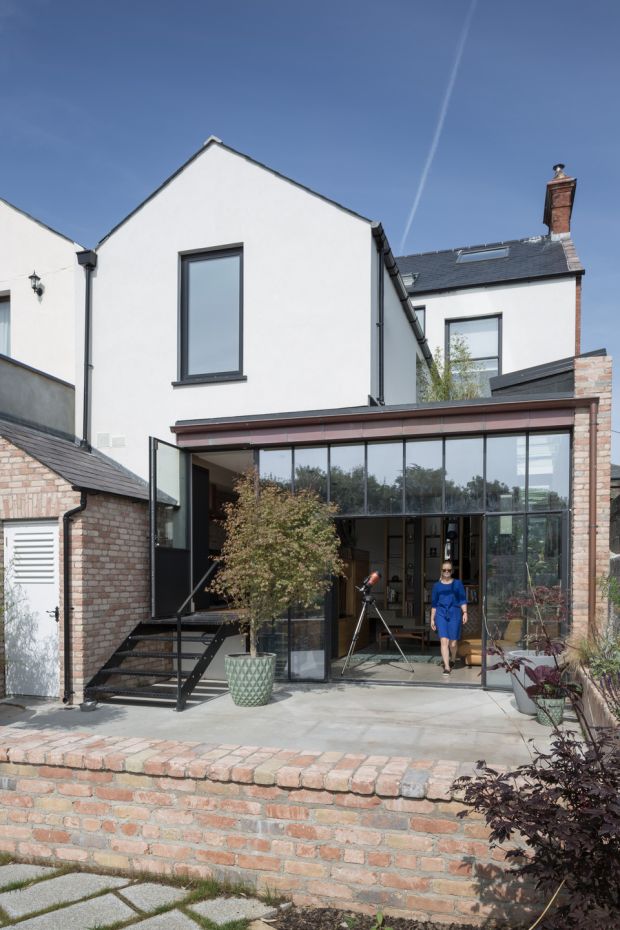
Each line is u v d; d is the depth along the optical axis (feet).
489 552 26.22
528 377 29.12
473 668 32.12
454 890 10.86
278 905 11.55
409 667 32.40
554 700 20.13
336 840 11.50
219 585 24.81
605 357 25.02
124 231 32.89
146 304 32.32
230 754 13.14
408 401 38.50
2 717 22.54
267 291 30.48
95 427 32.53
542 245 52.65
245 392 30.45
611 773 8.54
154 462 28.35
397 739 18.85
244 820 12.04
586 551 24.88
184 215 32.07
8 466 26.05
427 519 45.27
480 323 47.16
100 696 25.11
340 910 11.38
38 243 33.91
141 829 12.71
